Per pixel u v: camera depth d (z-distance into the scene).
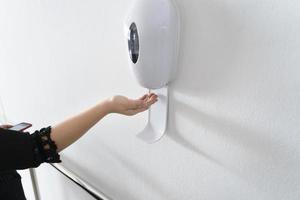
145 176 0.62
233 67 0.41
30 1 0.80
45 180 1.12
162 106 0.53
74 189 0.95
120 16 0.55
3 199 0.74
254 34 0.38
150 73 0.46
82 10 0.63
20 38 0.91
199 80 0.46
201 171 0.50
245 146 0.43
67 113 0.82
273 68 0.37
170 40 0.44
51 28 0.75
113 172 0.72
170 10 0.43
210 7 0.41
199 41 0.44
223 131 0.45
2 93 1.19
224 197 0.48
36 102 0.97
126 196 0.70
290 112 0.37
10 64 1.04
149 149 0.59
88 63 0.67
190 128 0.50
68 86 0.77
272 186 0.41
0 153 0.44
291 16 0.34
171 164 0.55
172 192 0.57
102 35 0.61
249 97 0.40
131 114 0.53
